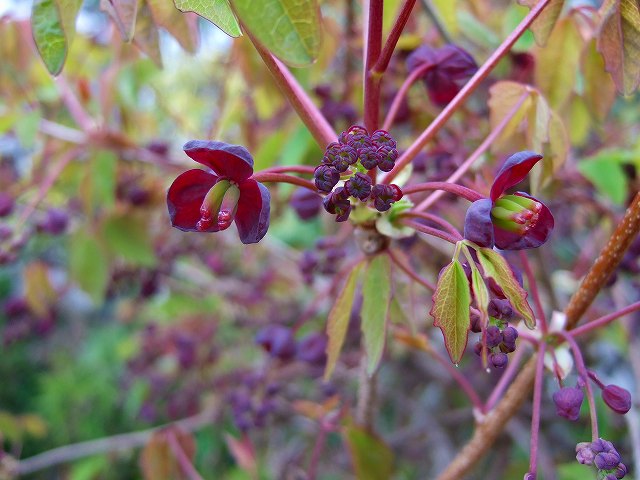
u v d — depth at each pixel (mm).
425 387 455
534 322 119
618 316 150
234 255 413
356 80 288
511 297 120
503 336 126
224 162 126
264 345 259
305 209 228
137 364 415
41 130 311
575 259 372
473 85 147
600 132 237
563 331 153
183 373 413
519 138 197
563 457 372
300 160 251
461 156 227
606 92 208
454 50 190
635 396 330
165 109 339
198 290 427
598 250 309
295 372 319
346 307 165
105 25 345
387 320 159
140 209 328
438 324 126
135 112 357
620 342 328
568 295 346
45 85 343
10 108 319
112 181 300
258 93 297
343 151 129
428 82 198
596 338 332
